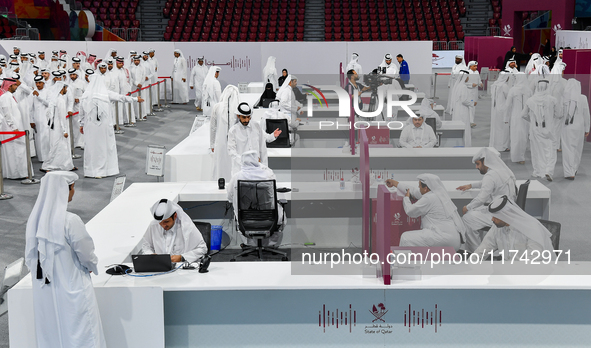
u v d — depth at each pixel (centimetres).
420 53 1667
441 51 2180
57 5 2031
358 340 372
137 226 475
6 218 694
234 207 533
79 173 906
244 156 524
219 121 696
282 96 691
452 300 365
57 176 330
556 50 1809
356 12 2305
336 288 352
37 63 1508
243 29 2216
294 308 369
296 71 1673
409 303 366
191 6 2323
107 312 354
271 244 564
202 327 372
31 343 351
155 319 355
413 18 2322
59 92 891
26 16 2016
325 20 2294
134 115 1327
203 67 1541
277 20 2283
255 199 511
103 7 2261
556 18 2147
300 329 372
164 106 1589
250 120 623
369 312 368
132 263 394
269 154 672
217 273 375
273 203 513
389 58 1448
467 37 2114
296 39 2219
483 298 364
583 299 362
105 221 489
